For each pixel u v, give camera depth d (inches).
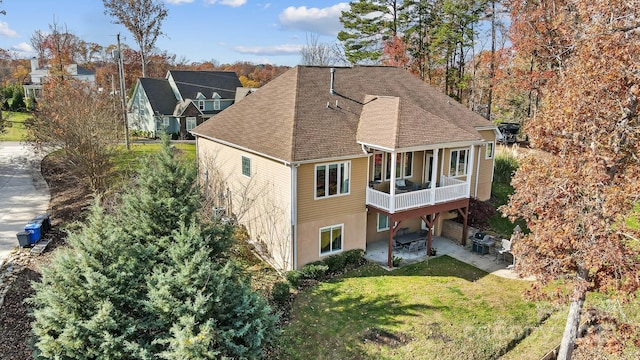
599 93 425.7
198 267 450.6
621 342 474.0
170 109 1934.1
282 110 833.5
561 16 965.2
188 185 627.2
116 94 1684.3
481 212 932.0
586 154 426.3
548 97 531.8
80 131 924.6
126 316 451.2
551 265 466.3
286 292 634.8
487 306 637.3
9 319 538.0
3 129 1521.9
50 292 419.5
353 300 648.4
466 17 1721.2
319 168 729.6
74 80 1555.1
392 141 718.5
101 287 430.3
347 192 772.6
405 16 1809.8
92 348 417.4
